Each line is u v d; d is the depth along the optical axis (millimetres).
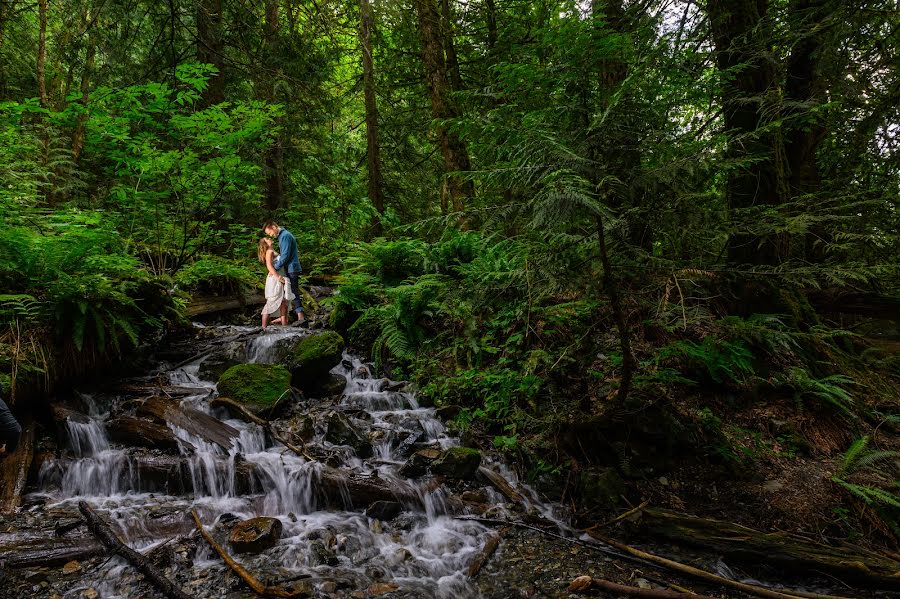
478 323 5598
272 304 7211
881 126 5801
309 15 7777
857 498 3578
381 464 4137
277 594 2609
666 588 2881
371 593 2730
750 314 4863
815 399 4434
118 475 3672
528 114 3168
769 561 3047
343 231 12578
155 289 5555
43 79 8391
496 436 4547
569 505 3742
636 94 3000
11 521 3098
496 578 2955
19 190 5980
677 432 3973
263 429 4406
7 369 3900
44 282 4543
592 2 3520
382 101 13711
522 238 3461
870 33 5520
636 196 3018
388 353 6125
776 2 5988
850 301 5258
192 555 2949
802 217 3088
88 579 2670
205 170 6965
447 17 11336
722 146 3209
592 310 4266
